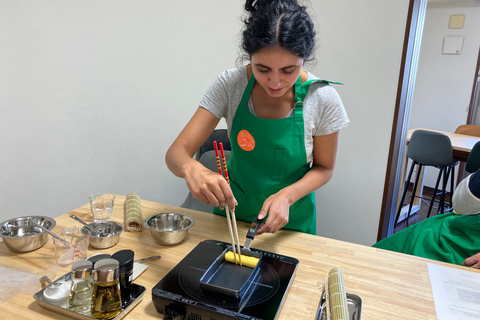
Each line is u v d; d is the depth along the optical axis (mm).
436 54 5262
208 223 1377
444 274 1076
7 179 1785
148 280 1010
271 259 1043
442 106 5348
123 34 2141
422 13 2410
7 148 1759
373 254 1180
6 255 1130
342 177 2717
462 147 3543
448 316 895
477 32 4859
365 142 2590
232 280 939
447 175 3779
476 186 1282
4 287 950
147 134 2438
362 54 2477
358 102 2562
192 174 1089
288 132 1324
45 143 1903
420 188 4516
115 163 2285
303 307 903
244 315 804
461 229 1500
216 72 2789
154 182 2576
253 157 1393
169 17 2363
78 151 2064
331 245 1231
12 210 1829
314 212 1530
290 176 1414
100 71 2076
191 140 1334
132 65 2230
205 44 2643
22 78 1751
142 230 1313
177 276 946
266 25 986
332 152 1387
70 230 1119
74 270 834
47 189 1961
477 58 4914
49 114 1891
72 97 1973
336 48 2545
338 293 859
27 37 1732
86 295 872
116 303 844
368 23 2414
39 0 1742
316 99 1315
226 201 1015
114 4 2057
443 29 5133
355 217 2730
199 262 1020
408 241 1600
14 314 864
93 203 1308
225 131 2148
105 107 2146
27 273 1019
